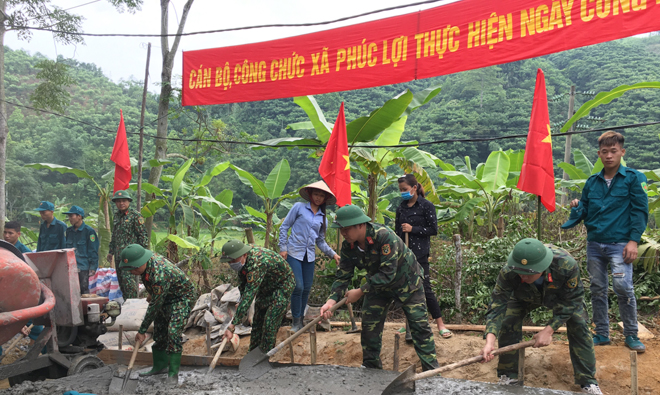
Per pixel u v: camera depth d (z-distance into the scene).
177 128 49.84
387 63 6.33
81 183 56.47
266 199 9.13
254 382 3.96
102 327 5.69
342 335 5.86
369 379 3.94
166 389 3.90
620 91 6.77
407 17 6.22
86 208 53.84
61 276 4.98
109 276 7.54
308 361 5.53
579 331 3.82
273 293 4.84
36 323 4.95
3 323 4.05
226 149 15.78
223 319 6.50
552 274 3.59
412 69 6.16
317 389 3.75
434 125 54.72
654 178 8.14
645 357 4.42
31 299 4.32
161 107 12.61
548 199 5.05
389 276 3.99
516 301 4.05
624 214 4.39
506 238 6.50
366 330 4.38
